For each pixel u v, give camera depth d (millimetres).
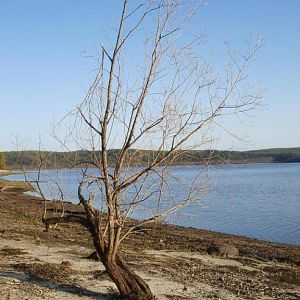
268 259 19094
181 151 9031
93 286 10586
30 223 26016
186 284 12172
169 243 22141
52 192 11016
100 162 9156
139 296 9281
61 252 16156
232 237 26938
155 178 9281
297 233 29500
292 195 56281
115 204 9219
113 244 9305
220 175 19156
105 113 8898
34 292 9719
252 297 11391
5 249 15844
